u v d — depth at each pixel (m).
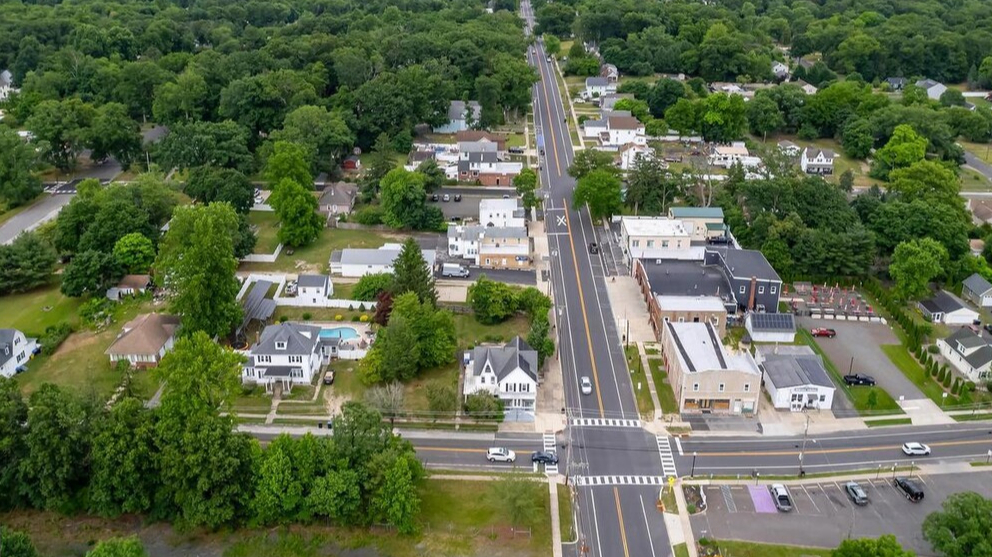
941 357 154.50
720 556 107.25
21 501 115.56
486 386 137.38
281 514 111.81
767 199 196.00
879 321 166.62
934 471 124.75
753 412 137.62
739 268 168.62
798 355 148.25
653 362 152.25
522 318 165.00
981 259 183.62
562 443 129.75
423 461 125.06
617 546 109.88
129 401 114.69
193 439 109.06
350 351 150.75
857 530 112.81
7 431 112.50
